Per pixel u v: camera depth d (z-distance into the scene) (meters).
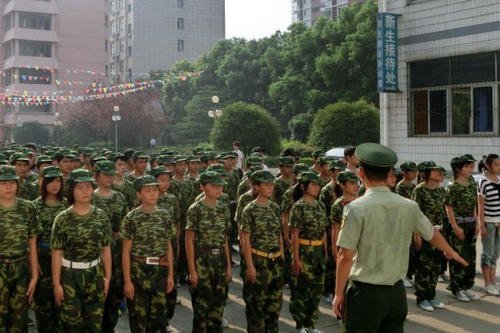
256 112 25.67
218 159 9.01
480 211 6.87
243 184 7.87
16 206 4.73
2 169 4.66
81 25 51.59
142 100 42.97
